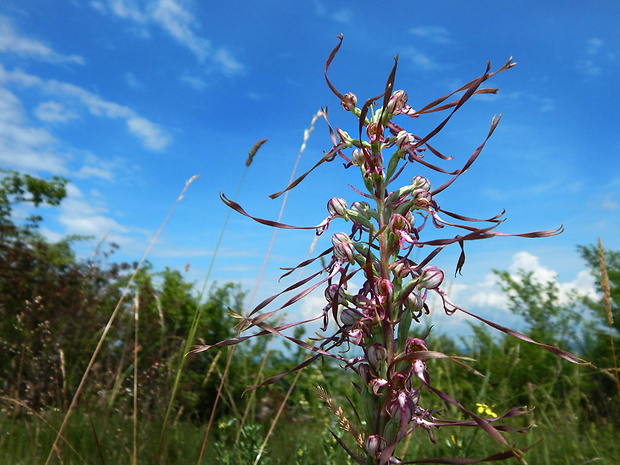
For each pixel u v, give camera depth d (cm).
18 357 655
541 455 343
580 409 495
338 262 159
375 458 138
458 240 144
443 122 148
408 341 148
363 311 145
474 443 330
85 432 446
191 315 802
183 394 667
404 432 136
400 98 161
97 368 609
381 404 143
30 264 913
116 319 714
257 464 327
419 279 146
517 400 516
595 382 554
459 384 543
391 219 150
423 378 139
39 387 572
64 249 1277
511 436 389
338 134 164
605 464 329
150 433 438
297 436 457
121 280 871
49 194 1465
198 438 483
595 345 622
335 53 164
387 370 139
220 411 693
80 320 754
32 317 726
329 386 560
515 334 143
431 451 331
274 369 771
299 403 647
